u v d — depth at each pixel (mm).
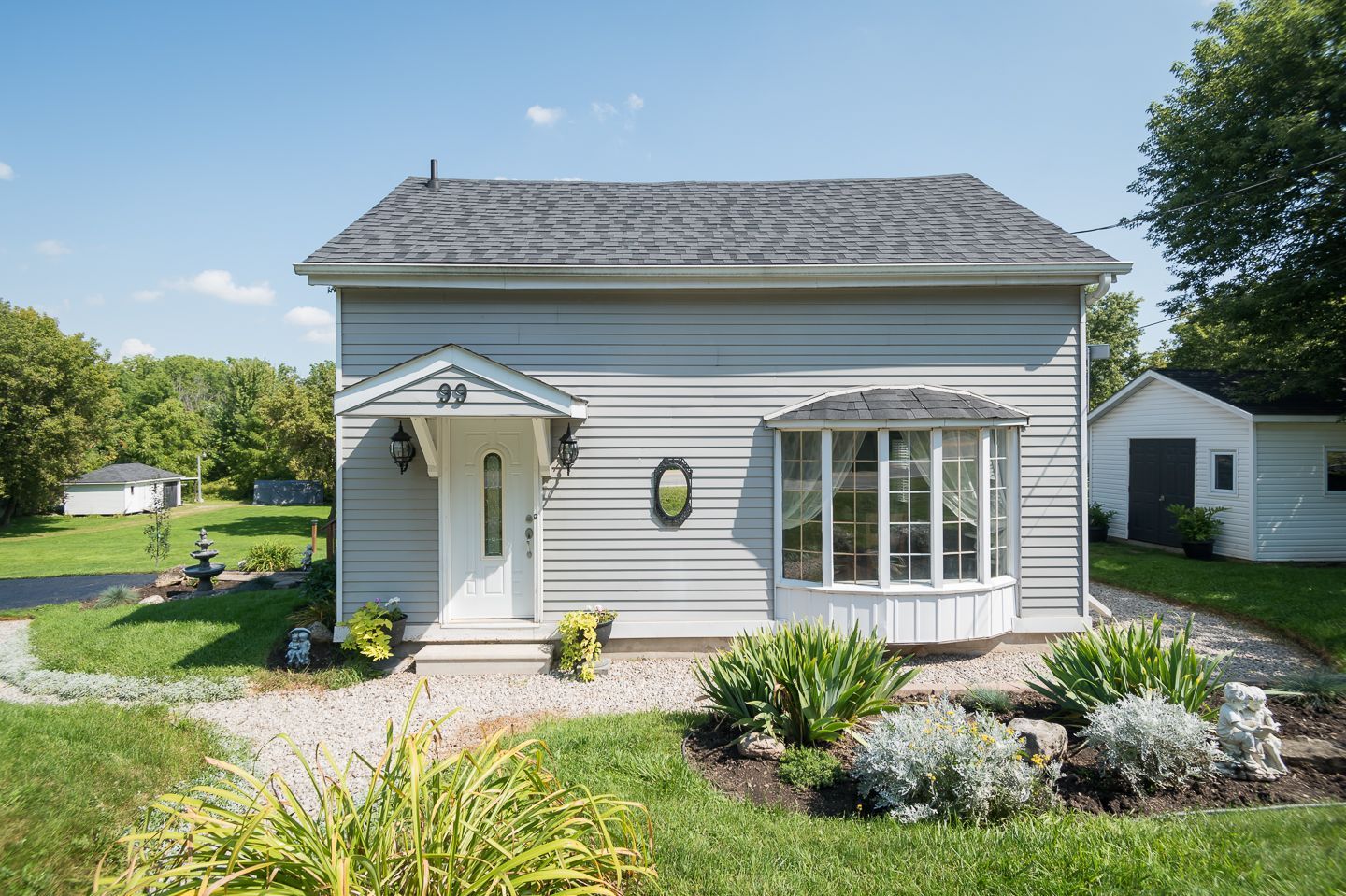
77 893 3018
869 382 8273
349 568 7980
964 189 10609
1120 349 31266
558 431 8133
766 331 8250
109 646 8281
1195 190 15023
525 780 3031
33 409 30000
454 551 8117
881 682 5090
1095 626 8430
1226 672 7410
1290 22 13180
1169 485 15883
